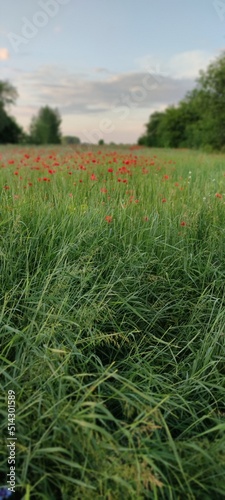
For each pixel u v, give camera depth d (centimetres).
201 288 348
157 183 575
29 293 288
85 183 542
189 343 282
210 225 416
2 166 704
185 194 512
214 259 382
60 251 318
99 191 477
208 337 288
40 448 196
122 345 291
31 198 419
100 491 182
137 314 291
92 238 355
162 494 186
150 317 316
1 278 301
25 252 329
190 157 1158
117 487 179
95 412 220
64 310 275
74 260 325
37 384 222
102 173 662
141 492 184
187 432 226
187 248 374
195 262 372
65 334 256
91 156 867
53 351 233
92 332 274
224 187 559
